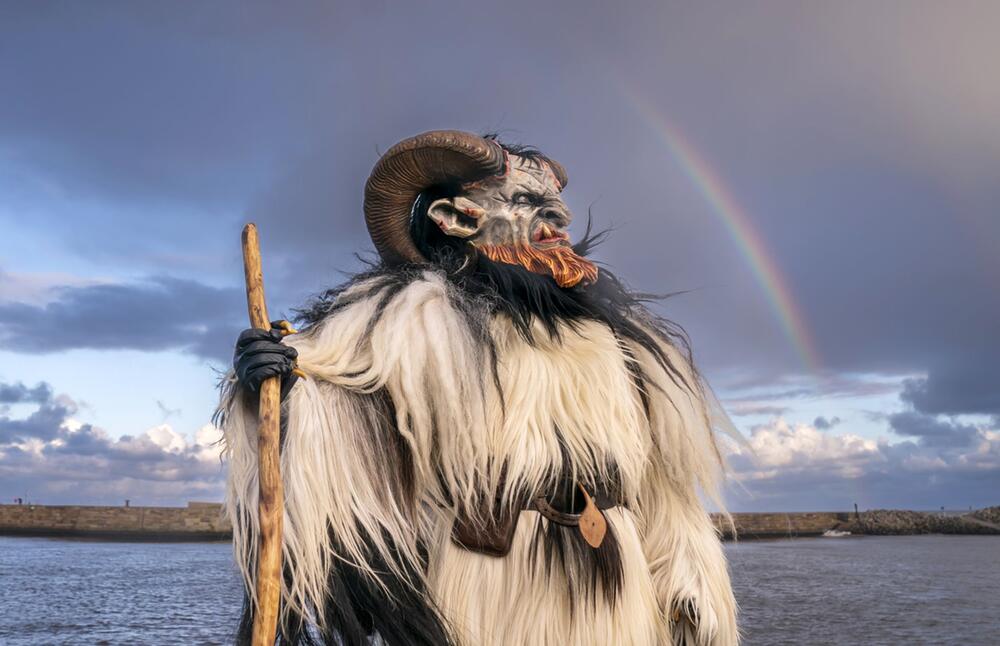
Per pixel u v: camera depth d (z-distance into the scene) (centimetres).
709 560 369
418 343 333
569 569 328
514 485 329
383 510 321
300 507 311
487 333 344
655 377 378
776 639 2203
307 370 326
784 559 5709
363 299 354
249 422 319
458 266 376
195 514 8131
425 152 369
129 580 3566
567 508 338
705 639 360
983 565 5106
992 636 2264
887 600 3144
